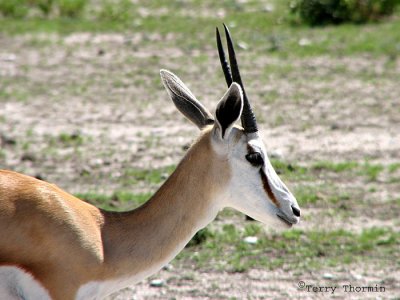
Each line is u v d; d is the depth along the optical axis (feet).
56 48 224.12
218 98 176.65
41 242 62.08
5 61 209.36
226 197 69.00
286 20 257.75
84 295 64.08
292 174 131.64
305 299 91.20
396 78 194.70
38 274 62.13
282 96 179.63
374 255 103.60
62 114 167.12
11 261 61.31
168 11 278.26
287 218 69.36
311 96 179.83
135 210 68.64
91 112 168.96
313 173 132.67
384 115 166.40
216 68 204.23
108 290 66.08
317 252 104.12
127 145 147.23
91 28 249.14
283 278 96.94
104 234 66.13
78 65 207.82
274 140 149.59
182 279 96.63
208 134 68.08
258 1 290.97
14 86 187.62
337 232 109.40
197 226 68.69
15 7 268.21
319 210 118.21
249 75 196.65
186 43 231.09
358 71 200.75
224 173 68.08
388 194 124.67
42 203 63.16
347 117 164.96
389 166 135.23
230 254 103.45
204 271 98.84
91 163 136.98
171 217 67.77
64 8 267.18
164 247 67.51
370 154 143.33
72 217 63.98
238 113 65.26
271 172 69.51
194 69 203.21
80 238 63.57
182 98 72.23
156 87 188.85
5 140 146.92
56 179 128.98
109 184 127.54
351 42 226.79
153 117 165.89
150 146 146.51
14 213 61.93
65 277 62.90
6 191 62.59
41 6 264.52
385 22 253.24
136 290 93.71
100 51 219.00
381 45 222.48
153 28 250.78
